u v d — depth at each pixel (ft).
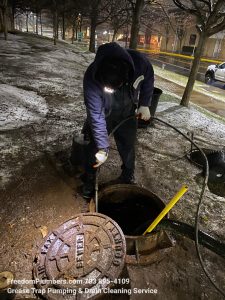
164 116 18.47
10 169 10.02
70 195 9.02
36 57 37.42
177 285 6.30
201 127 17.47
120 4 57.62
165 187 10.17
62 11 84.23
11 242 6.97
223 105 29.22
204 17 19.15
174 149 13.51
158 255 6.84
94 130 6.61
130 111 7.63
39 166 10.46
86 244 5.42
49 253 5.35
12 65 29.09
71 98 20.08
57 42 74.28
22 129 13.50
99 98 6.41
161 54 102.68
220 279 6.59
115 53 5.63
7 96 17.66
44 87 22.04
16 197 8.62
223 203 9.61
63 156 11.40
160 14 69.97
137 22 29.60
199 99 30.55
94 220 5.95
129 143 8.36
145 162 11.80
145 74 7.16
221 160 11.29
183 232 6.15
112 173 10.56
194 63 20.44
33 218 7.86
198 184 10.63
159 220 6.03
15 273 6.18
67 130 14.11
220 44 100.22
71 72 30.55
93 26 60.49
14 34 71.10
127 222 8.50
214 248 5.73
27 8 91.25
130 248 6.54
